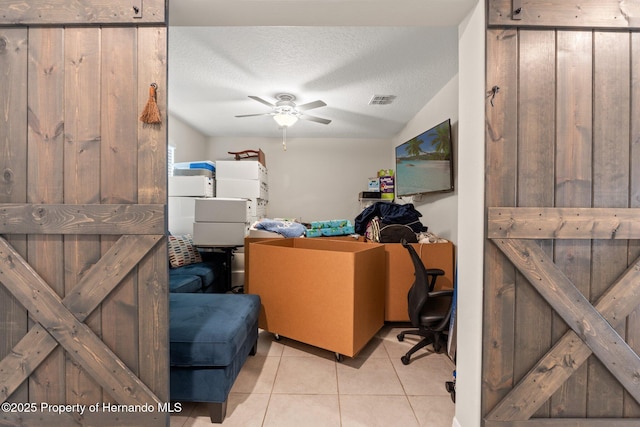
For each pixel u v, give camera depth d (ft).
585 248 3.78
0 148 3.79
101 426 3.86
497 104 3.72
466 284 4.16
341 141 16.20
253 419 4.78
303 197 16.31
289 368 6.27
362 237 10.29
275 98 10.03
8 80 3.79
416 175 10.37
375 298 7.34
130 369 3.85
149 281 3.82
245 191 12.97
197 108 11.34
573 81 3.74
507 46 3.70
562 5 3.68
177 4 3.79
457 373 4.42
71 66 3.79
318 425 4.66
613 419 3.78
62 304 3.78
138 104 3.78
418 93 9.64
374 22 4.22
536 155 3.75
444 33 6.38
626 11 3.70
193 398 4.68
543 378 3.76
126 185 3.81
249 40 6.66
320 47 6.95
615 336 3.73
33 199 3.81
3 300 3.83
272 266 7.36
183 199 11.91
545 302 3.79
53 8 3.72
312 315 6.75
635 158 3.77
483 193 3.76
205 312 5.65
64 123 3.81
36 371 3.86
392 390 5.55
